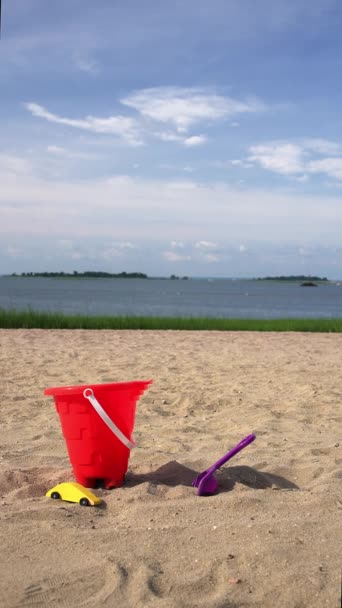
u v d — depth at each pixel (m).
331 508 1.24
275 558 1.00
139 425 2.08
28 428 2.00
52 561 1.02
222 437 1.93
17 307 16.05
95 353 3.98
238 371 3.23
